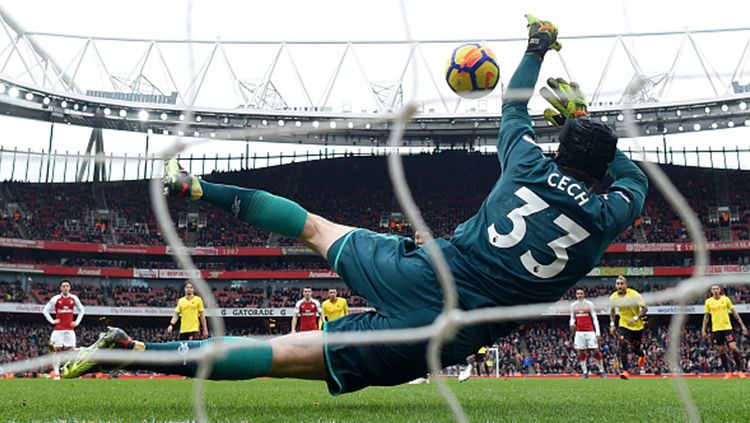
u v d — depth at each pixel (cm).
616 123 3916
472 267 370
